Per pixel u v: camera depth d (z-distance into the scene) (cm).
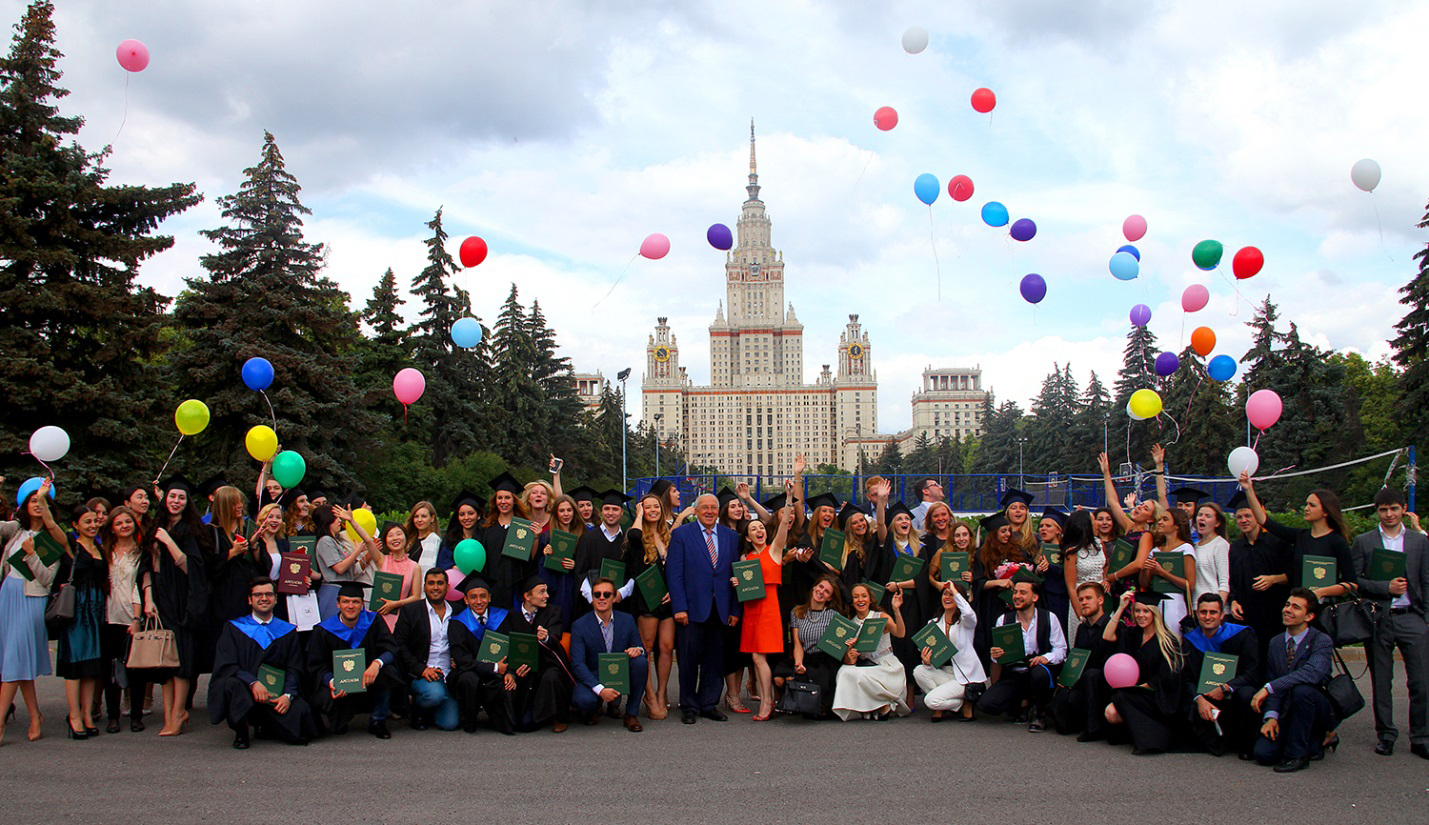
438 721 841
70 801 616
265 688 766
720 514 1023
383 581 848
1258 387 3819
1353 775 683
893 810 599
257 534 878
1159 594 805
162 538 816
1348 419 3578
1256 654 752
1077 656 812
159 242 2022
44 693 1016
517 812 593
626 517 1091
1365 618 743
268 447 1015
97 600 805
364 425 2588
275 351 2422
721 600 889
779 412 16412
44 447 901
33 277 1870
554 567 905
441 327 3797
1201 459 4056
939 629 885
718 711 923
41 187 1825
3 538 831
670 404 15938
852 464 15875
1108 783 661
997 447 6862
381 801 617
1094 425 5091
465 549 881
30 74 1948
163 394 2097
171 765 709
